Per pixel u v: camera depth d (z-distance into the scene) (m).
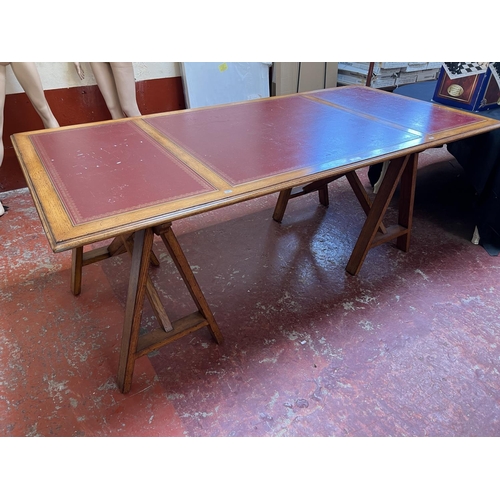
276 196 3.04
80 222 1.16
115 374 1.65
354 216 2.78
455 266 2.29
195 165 1.52
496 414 1.52
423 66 3.95
